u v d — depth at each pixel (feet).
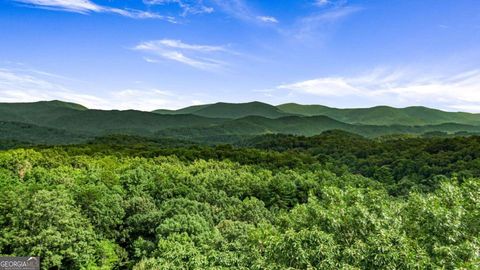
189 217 170.91
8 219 140.15
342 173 328.70
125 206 197.77
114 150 400.26
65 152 339.16
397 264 58.44
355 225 72.84
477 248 59.72
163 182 243.19
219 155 394.32
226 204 216.95
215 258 116.78
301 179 281.33
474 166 274.36
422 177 292.20
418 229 73.61
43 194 145.28
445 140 403.34
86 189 188.44
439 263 58.95
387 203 92.79
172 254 127.85
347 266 59.21
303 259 63.46
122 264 163.84
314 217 85.97
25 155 284.61
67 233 138.72
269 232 99.55
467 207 77.41
